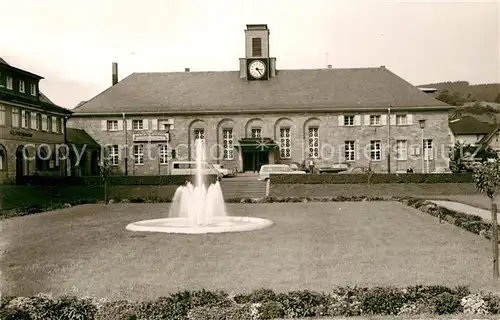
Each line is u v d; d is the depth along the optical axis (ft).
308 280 44.62
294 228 75.87
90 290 42.42
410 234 69.62
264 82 209.15
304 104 197.26
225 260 53.01
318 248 59.52
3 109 134.72
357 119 196.54
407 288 37.73
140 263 52.08
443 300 35.60
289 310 35.27
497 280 44.16
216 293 37.93
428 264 50.72
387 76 209.77
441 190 141.28
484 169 46.11
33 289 42.80
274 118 197.47
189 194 127.75
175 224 81.66
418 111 195.72
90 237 68.85
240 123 197.67
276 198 125.80
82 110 198.18
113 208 111.86
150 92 207.00
